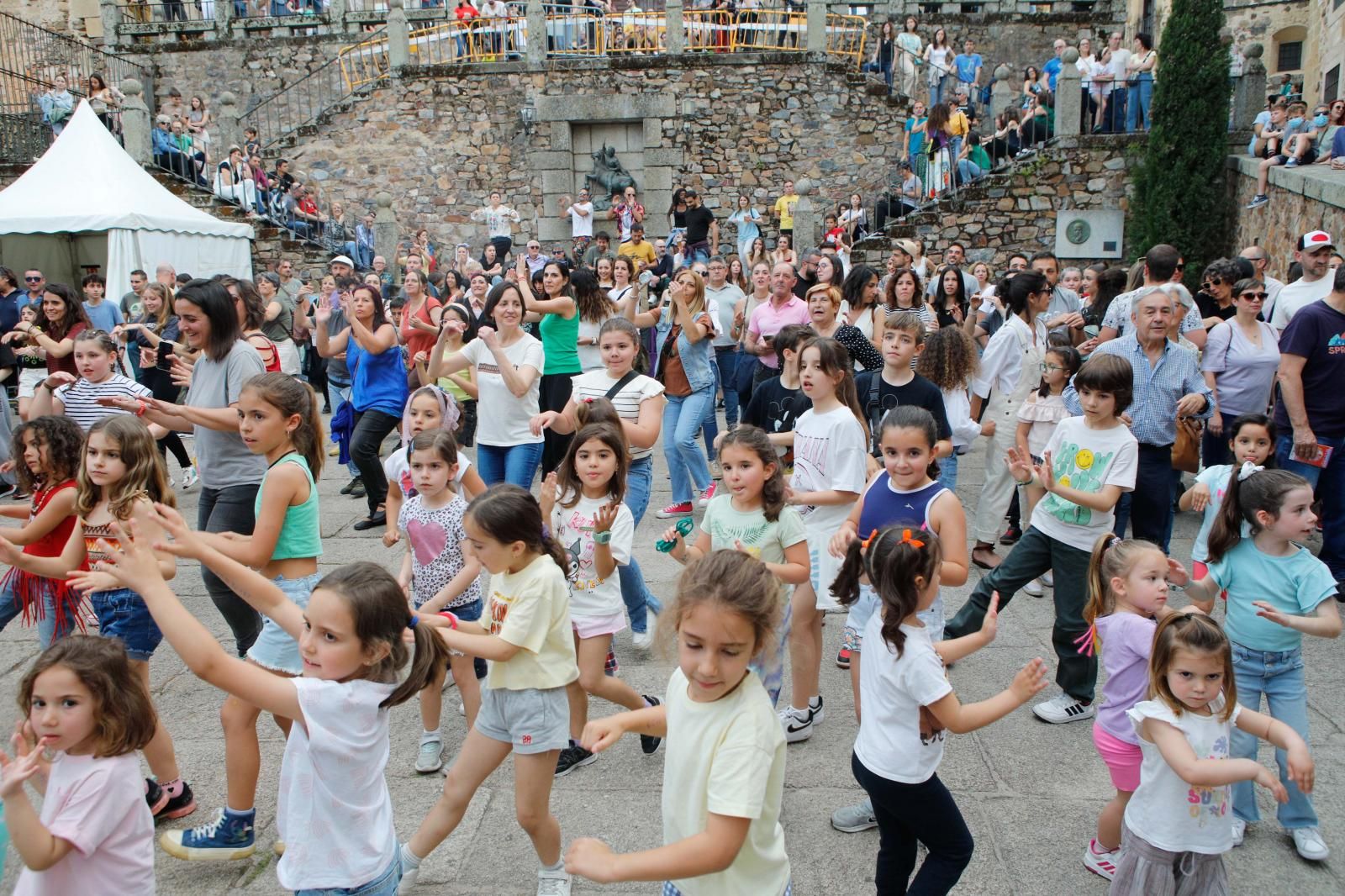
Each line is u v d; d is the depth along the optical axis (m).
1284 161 12.71
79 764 2.44
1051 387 5.94
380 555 6.53
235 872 3.24
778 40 18.86
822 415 4.11
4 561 3.57
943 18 19.97
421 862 3.31
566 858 2.03
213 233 13.65
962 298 9.12
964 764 3.91
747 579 2.11
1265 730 2.71
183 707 4.49
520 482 5.79
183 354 5.41
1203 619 2.66
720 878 2.22
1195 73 13.54
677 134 18.05
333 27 20.89
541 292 9.02
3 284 9.70
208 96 21.25
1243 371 6.09
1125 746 3.09
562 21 18.41
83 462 3.61
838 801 3.62
